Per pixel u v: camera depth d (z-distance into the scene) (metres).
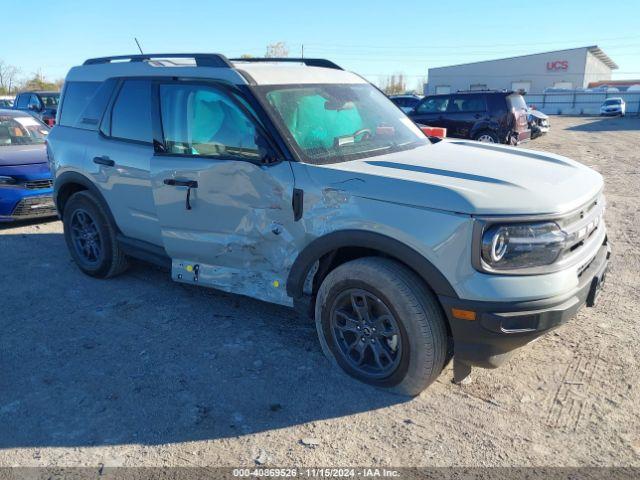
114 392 3.44
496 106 14.80
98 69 5.14
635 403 3.24
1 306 4.76
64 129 5.37
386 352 3.33
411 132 4.46
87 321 4.43
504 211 2.88
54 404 3.33
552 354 3.79
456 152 3.97
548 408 3.21
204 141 3.98
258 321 4.37
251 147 3.72
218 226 3.94
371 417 3.16
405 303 3.12
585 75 65.12
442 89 72.25
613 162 13.64
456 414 3.18
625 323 4.22
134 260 5.67
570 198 3.10
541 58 66.38
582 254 3.19
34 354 3.92
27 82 56.09
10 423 3.15
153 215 4.46
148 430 3.08
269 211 3.64
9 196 7.07
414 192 3.08
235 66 4.02
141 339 4.11
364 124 4.16
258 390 3.43
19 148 7.93
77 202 5.21
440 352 3.18
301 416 3.18
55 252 6.27
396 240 3.11
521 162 3.70
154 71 4.46
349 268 3.32
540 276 2.91
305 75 4.23
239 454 2.88
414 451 2.88
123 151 4.60
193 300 4.80
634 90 51.06
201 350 3.93
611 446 2.89
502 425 3.08
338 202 3.31
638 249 6.02
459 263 2.94
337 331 3.56
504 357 3.21
